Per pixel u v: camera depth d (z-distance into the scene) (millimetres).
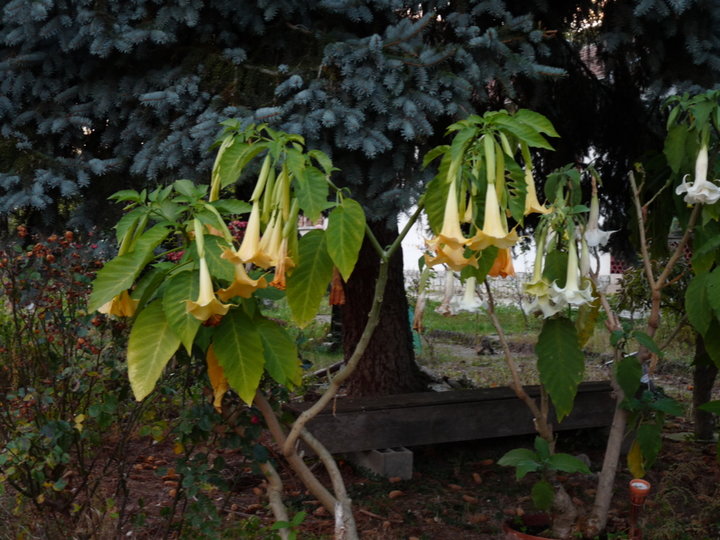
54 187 4195
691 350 8844
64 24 4035
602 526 3473
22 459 2932
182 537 3262
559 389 3121
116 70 4344
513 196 2248
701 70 4391
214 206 2379
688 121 3447
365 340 2594
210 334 2400
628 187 5816
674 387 7879
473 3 4379
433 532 3828
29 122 4371
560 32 5012
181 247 2496
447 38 4488
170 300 2215
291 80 3928
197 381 3080
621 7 4281
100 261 3395
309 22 4297
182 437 3002
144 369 2258
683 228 3434
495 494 4430
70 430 2973
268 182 2281
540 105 5223
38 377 3289
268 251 2223
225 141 2379
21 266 3367
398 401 4727
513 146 2375
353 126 3854
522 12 4656
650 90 4477
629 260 6324
